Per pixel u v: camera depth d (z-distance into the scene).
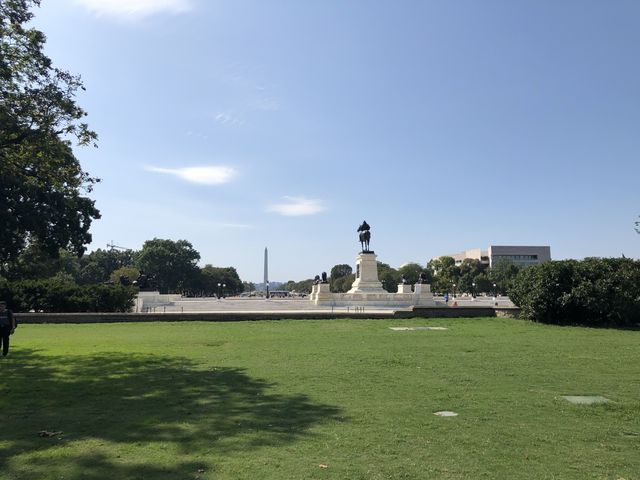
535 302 31.92
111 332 27.53
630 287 30.48
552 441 8.43
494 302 81.75
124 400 11.50
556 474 6.99
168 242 142.25
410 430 9.00
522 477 6.87
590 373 14.76
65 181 23.09
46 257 59.72
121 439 8.52
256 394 11.98
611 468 7.23
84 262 143.38
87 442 8.37
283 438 8.52
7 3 19.03
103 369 15.74
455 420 9.69
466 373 14.74
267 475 6.90
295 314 34.75
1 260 52.50
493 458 7.61
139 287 71.06
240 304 68.00
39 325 31.48
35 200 43.53
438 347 20.61
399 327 29.64
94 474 6.95
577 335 25.33
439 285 146.38
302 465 7.28
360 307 58.16
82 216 47.78
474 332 26.78
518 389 12.54
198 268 149.50
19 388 12.86
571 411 10.38
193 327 30.09
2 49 19.23
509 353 18.83
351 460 7.50
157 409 10.63
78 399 11.62
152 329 29.09
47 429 9.17
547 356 18.08
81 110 21.09
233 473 6.98
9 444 8.27
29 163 21.72
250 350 19.95
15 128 19.50
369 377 14.12
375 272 66.81
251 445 8.17
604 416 10.02
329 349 20.08
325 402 11.16
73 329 29.22
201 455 7.71
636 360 17.19
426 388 12.62
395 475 6.92
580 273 31.56
